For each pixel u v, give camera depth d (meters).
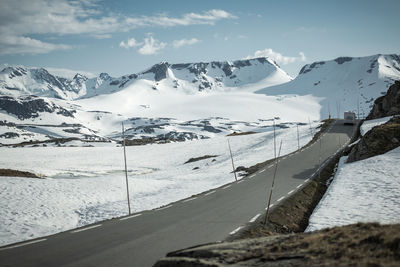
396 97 76.94
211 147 97.56
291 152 60.34
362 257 7.11
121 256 12.65
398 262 6.50
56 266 11.64
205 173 52.25
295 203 24.59
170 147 107.25
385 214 17.84
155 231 16.45
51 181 35.66
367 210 19.00
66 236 15.61
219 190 30.06
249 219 19.11
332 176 37.09
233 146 93.81
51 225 21.75
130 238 15.15
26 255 12.86
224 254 9.12
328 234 9.48
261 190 29.33
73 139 170.12
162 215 20.42
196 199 26.06
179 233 16.06
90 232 16.33
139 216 20.20
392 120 45.97
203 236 15.55
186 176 50.88
